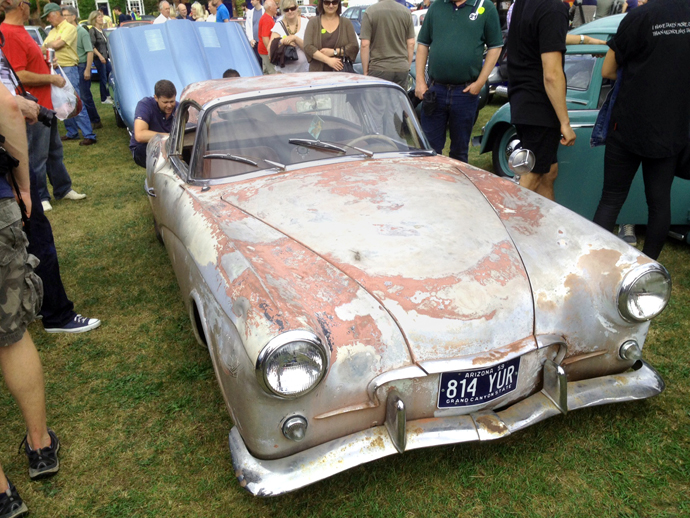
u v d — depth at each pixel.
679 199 3.80
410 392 1.82
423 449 2.16
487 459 2.11
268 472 1.72
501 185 2.71
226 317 1.80
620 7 8.51
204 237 2.23
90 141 8.34
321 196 2.46
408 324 1.82
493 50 4.45
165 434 2.38
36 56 4.92
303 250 2.08
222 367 1.79
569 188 4.12
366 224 2.23
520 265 2.06
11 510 1.98
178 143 3.33
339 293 1.87
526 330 1.92
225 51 7.80
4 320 1.94
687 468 2.03
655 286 1.97
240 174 2.78
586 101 4.14
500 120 5.09
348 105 3.05
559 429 2.24
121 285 3.89
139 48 7.33
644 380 2.14
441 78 4.56
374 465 2.10
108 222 5.17
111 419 2.50
